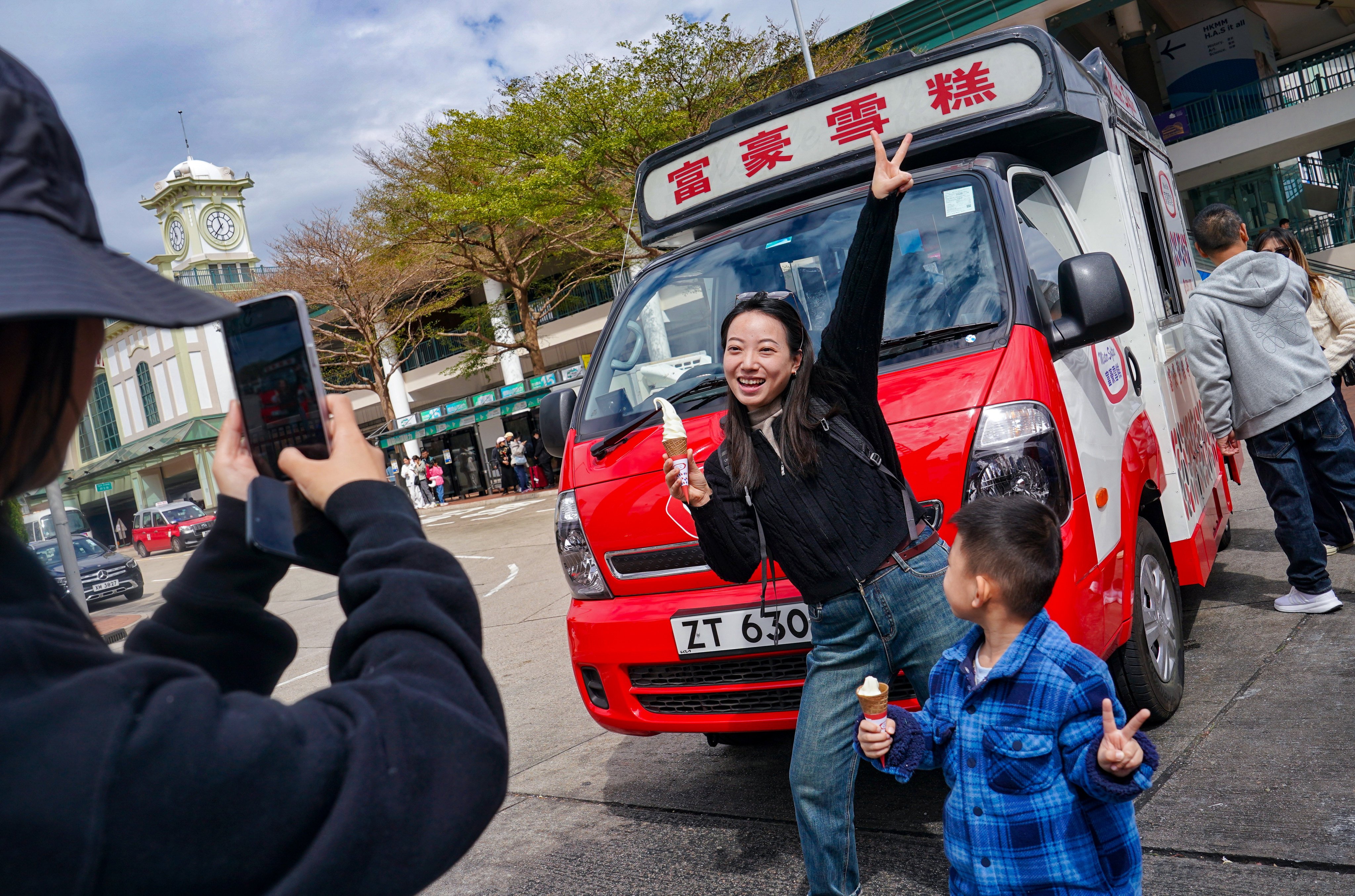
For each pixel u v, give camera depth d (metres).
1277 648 4.14
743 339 2.25
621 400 3.64
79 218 0.69
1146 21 28.34
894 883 2.75
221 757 0.63
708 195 4.13
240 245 56.06
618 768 4.18
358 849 0.66
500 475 33.94
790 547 2.27
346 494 0.87
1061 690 1.80
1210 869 2.53
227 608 0.99
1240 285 4.40
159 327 0.66
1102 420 3.29
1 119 0.66
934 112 3.61
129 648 0.97
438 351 38.34
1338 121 24.09
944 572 2.27
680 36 19.16
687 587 3.12
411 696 0.73
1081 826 1.80
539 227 24.92
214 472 1.02
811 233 3.65
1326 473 4.55
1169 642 3.68
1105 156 3.95
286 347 0.95
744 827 3.33
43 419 0.69
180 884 0.61
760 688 2.97
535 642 7.49
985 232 3.18
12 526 0.72
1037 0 21.59
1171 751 3.31
